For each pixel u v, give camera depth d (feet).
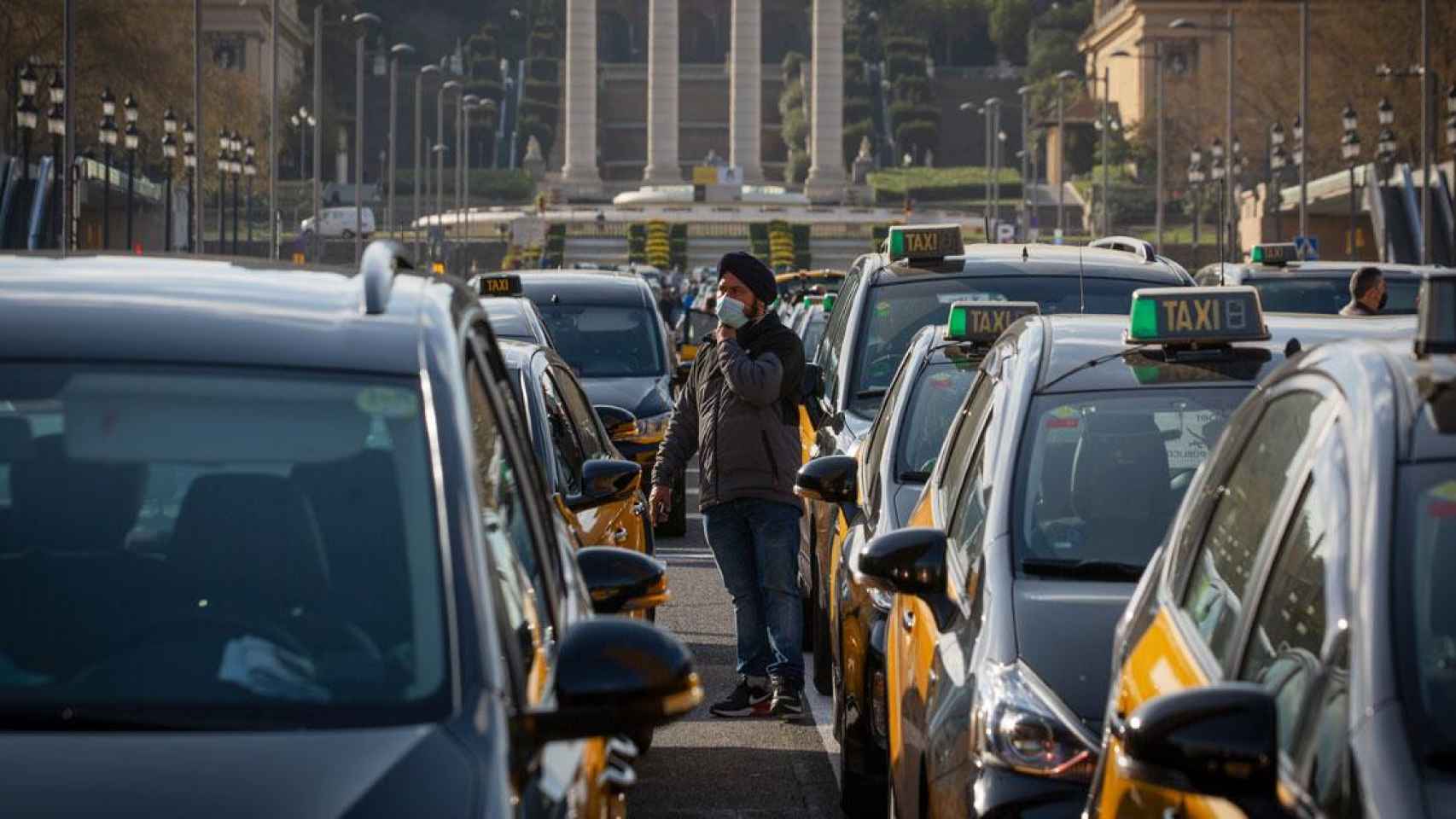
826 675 108.99
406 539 38.81
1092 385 68.18
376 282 44.01
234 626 37.47
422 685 36.63
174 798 32.86
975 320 98.07
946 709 58.59
